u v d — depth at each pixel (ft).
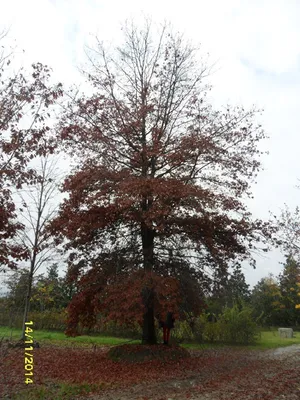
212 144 47.88
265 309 148.15
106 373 38.75
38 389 29.81
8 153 29.60
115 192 44.93
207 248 48.73
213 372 41.06
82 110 51.37
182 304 47.98
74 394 29.81
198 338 72.38
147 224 41.57
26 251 31.96
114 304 42.24
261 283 174.81
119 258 47.50
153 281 42.50
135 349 46.73
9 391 29.27
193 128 52.42
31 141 30.04
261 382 35.55
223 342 73.61
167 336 50.65
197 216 46.88
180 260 49.42
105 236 50.06
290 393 30.73
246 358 54.13
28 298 65.31
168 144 50.03
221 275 49.98
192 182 49.67
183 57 67.62
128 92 54.70
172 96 54.90
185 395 30.17
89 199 45.14
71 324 50.16
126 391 31.45
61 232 49.29
